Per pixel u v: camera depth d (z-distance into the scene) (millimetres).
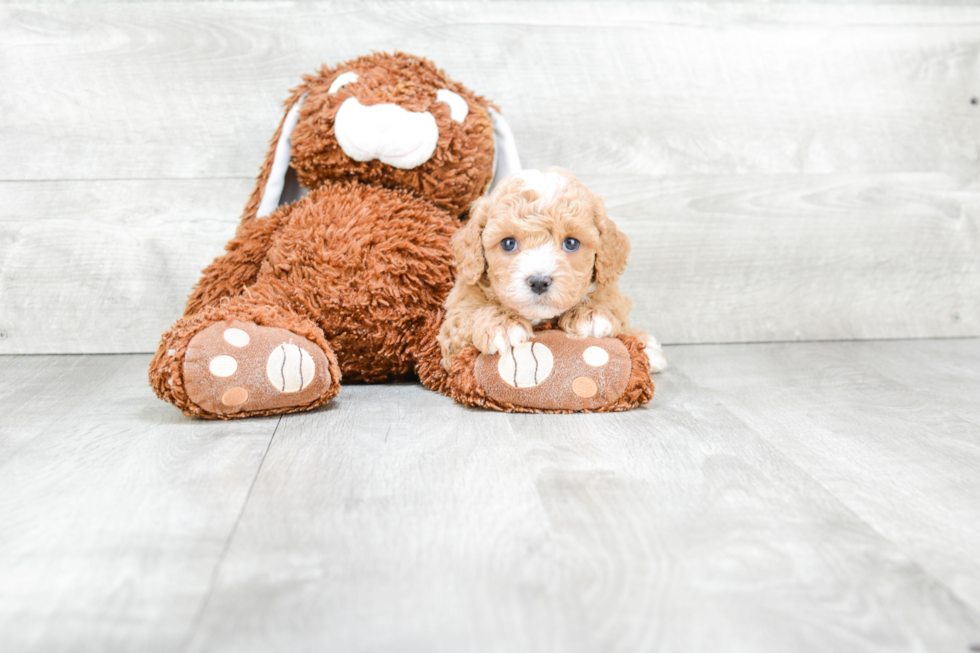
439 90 1459
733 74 1756
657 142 1750
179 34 1635
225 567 708
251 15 1646
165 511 826
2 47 1601
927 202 1834
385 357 1379
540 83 1712
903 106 1810
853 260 1827
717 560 726
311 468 952
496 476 927
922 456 1018
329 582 681
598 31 1714
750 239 1790
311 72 1671
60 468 954
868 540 772
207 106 1656
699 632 611
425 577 690
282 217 1422
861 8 1786
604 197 1746
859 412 1223
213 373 1110
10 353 1669
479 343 1191
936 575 706
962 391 1359
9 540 760
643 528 791
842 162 1804
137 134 1647
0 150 1622
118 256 1668
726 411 1221
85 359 1637
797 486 910
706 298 1795
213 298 1408
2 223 1636
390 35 1678
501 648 588
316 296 1314
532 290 1126
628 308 1296
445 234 1396
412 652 583
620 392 1193
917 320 1866
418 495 869
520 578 689
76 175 1646
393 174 1415
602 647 590
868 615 640
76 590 668
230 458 988
